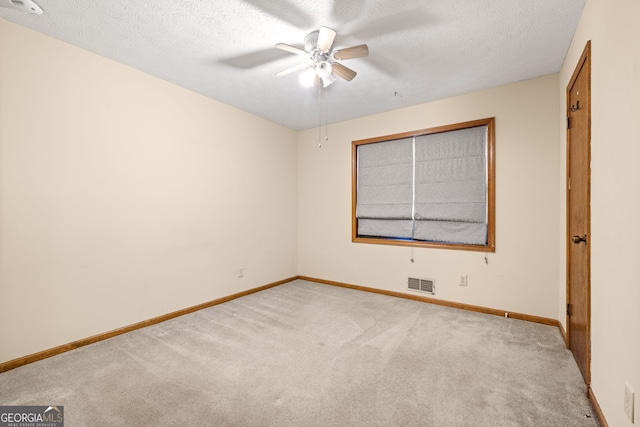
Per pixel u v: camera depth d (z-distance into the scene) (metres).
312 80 2.48
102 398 1.71
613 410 1.35
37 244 2.15
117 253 2.61
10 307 2.03
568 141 2.36
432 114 3.48
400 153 3.76
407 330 2.70
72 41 2.28
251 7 1.89
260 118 4.07
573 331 2.20
